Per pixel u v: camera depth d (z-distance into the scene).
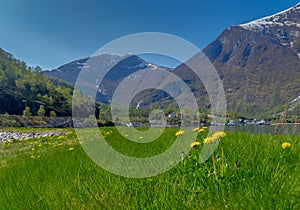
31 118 73.12
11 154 12.45
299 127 5.54
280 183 2.80
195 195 2.94
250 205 2.45
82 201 3.26
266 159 3.80
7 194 3.96
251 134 6.54
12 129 40.28
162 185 3.43
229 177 3.24
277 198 2.48
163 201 2.86
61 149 10.32
